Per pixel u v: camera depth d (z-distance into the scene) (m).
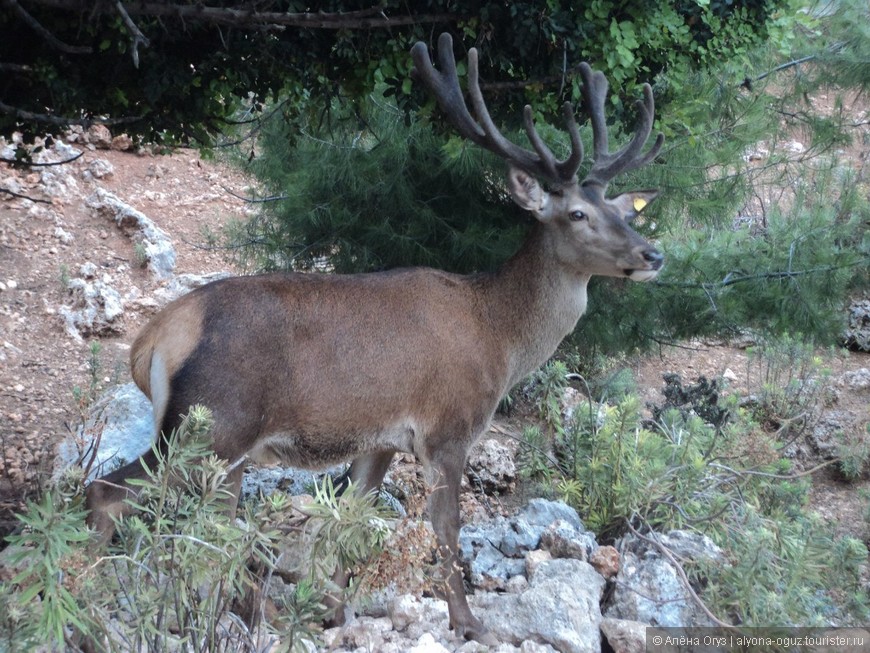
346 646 6.51
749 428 9.58
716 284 11.34
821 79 12.45
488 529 7.89
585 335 11.70
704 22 7.98
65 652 5.31
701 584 7.03
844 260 11.48
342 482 7.72
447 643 6.51
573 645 6.32
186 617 5.17
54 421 10.55
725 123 11.76
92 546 5.53
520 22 7.14
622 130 10.09
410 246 10.88
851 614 6.77
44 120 7.07
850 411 12.98
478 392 7.03
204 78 7.63
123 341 12.77
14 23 7.06
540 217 7.21
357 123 10.70
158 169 17.47
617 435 8.54
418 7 7.32
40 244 14.33
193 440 5.34
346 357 6.61
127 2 6.54
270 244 12.28
